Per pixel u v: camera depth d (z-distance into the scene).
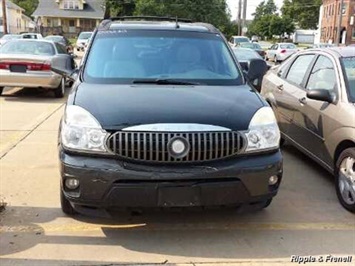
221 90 4.62
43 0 70.19
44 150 7.09
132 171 3.77
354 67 5.53
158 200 3.81
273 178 4.07
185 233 4.35
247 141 3.97
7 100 12.00
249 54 16.31
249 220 4.65
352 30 59.03
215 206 3.95
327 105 5.42
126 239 4.21
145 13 56.75
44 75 11.78
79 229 4.38
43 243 4.10
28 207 4.84
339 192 5.08
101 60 5.06
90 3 70.44
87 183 3.84
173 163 3.82
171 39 5.38
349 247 4.17
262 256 3.98
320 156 5.61
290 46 36.00
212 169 3.83
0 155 6.78
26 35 29.22
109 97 4.27
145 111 3.98
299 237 4.33
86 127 3.91
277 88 7.04
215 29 5.81
